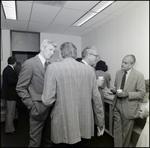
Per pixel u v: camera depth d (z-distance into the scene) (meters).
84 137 0.93
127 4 1.90
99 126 1.01
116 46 2.37
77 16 2.36
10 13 2.27
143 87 1.41
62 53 0.94
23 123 1.87
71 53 0.93
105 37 2.67
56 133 0.89
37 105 1.11
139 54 1.92
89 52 1.18
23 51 3.31
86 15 2.31
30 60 1.13
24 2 1.86
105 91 1.89
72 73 0.87
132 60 1.47
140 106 1.49
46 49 1.14
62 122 0.88
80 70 0.89
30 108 1.13
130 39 2.07
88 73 0.92
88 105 0.93
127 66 1.46
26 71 1.09
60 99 0.86
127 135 1.51
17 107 1.90
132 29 2.03
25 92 1.11
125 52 2.17
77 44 3.65
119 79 1.59
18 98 1.86
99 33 2.88
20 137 1.79
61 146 0.94
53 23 2.72
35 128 1.20
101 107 0.97
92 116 0.96
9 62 1.78
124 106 1.46
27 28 3.07
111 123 1.93
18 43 3.26
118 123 1.55
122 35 2.23
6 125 1.88
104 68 1.95
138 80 1.42
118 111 1.56
